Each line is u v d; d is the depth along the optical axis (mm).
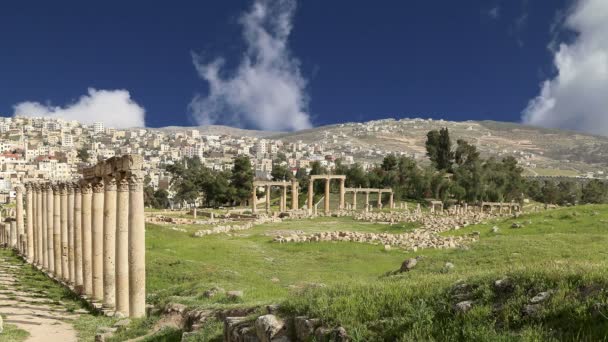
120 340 21750
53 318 28016
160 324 22391
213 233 72000
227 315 18250
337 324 12586
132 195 26391
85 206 35375
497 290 11867
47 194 47219
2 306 30938
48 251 46656
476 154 165375
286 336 13602
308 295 15391
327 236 62125
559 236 39406
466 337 10297
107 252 30203
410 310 12102
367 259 48094
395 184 148750
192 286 30125
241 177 147000
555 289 10836
